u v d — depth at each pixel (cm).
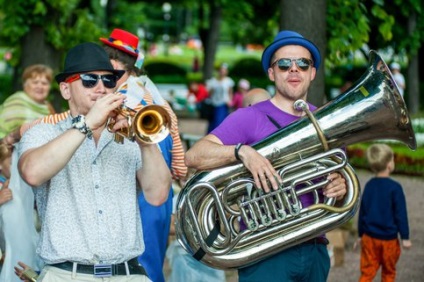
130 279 444
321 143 481
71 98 446
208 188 484
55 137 435
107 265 438
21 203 611
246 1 1706
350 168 492
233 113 513
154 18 6231
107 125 425
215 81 2372
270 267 499
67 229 436
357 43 1012
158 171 448
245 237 491
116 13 2133
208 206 490
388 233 766
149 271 579
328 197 491
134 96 502
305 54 511
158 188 452
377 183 771
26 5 1303
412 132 495
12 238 611
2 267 618
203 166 489
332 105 483
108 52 589
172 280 671
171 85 4094
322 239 510
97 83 439
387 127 486
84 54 439
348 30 1006
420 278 865
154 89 611
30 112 809
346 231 1012
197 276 666
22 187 613
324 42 950
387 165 768
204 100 2380
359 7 1012
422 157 1569
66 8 1332
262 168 473
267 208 485
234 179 486
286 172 482
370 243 772
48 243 437
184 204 488
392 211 766
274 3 1326
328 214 491
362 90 484
